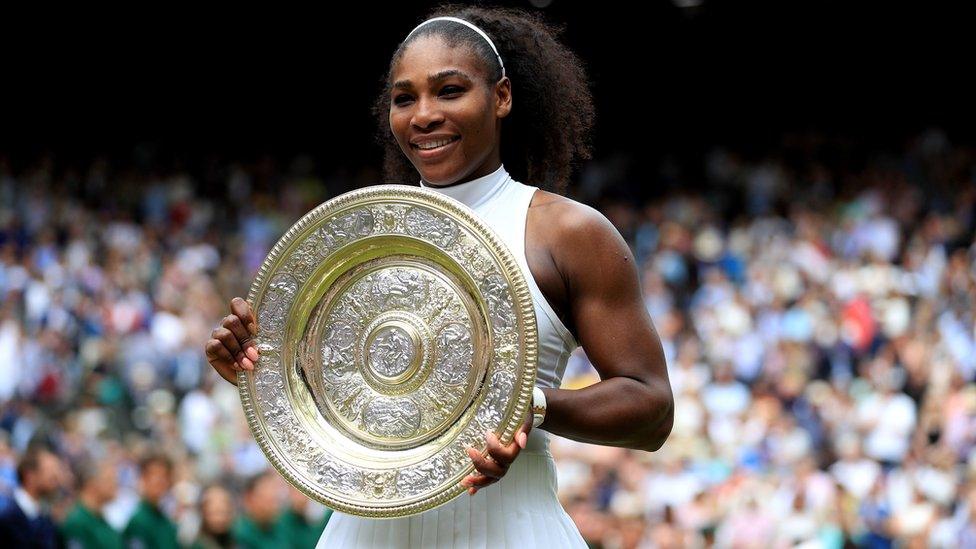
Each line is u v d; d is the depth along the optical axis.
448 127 3.02
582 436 2.88
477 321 2.83
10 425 13.37
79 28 28.38
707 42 27.92
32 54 28.28
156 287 18.19
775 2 27.20
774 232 20.19
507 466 2.74
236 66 28.89
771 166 24.19
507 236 3.02
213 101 28.95
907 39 27.36
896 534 10.81
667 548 9.95
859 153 25.20
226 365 3.01
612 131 28.17
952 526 10.64
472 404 2.82
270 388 2.97
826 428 13.20
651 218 21.86
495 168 3.14
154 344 15.84
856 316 15.55
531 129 3.36
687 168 26.27
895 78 27.48
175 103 28.83
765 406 13.05
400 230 2.88
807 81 27.88
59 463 8.87
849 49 27.64
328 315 2.98
